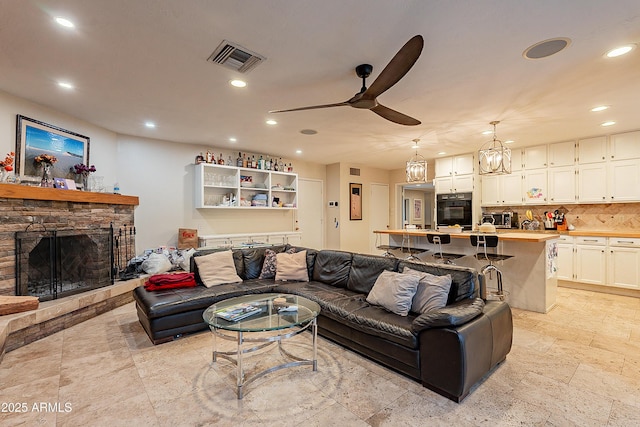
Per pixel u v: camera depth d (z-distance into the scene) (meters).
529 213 5.61
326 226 7.58
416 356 2.15
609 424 1.75
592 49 2.29
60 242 3.42
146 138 5.01
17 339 2.72
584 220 5.21
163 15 1.91
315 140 5.12
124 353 2.65
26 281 3.06
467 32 2.08
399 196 8.36
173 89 3.04
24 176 3.32
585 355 2.59
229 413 1.87
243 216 6.11
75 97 3.27
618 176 4.61
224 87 3.00
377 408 1.92
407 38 2.16
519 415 1.83
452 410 1.89
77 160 3.98
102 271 3.82
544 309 3.65
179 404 1.96
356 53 2.36
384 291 2.72
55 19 1.94
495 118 3.90
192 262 3.78
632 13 1.88
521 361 2.49
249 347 2.79
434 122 4.06
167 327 2.87
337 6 1.82
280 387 2.15
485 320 2.17
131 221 4.52
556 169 5.19
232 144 5.46
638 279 4.26
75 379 2.24
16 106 3.24
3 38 2.15
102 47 2.28
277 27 2.04
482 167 4.22
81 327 3.23
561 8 1.83
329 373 2.34
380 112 2.68
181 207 5.36
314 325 2.42
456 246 4.54
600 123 4.12
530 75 2.71
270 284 3.65
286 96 3.22
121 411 1.88
